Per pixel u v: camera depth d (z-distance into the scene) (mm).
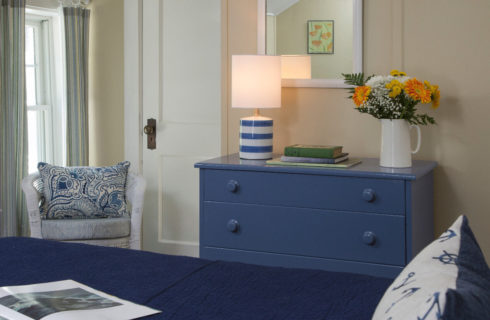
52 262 1857
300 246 2830
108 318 1343
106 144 4352
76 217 3559
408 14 3111
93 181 3586
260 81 3076
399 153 2801
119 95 4266
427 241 2951
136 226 3531
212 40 3807
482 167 3002
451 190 3070
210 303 1482
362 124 3275
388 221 2652
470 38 2988
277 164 2896
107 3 4250
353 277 1688
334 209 2754
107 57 4285
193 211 3936
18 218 3957
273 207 2869
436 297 813
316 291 1564
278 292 1562
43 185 3566
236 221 2939
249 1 3436
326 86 3309
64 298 1479
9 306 1407
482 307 848
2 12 3773
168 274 1729
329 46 3285
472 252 1141
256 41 3445
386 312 986
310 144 3393
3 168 3834
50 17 4316
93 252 1971
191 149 3906
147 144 4016
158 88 3953
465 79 3010
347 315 1384
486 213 3008
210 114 3844
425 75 3096
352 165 2859
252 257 2930
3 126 3818
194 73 3863
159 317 1385
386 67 3184
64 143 4375
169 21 3902
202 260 1892
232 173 2938
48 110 4371
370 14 3193
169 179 3984
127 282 1656
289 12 3359
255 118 3137
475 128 3004
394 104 2744
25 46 4172
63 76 4254
